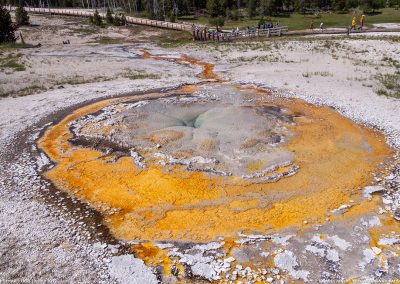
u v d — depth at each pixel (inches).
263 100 560.1
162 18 1915.6
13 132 454.3
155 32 1528.1
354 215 296.2
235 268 246.5
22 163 381.1
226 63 850.1
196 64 854.5
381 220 289.7
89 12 2175.2
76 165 377.7
